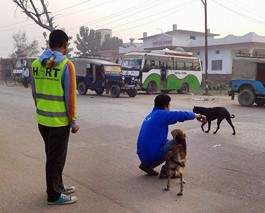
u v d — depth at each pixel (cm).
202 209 446
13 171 588
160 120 564
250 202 475
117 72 2262
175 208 446
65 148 447
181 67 2783
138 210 437
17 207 437
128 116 1276
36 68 438
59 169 447
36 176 562
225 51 3747
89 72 2269
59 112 429
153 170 583
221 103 1906
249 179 574
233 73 1786
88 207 443
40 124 439
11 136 888
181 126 1087
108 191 503
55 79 426
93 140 867
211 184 545
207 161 685
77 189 509
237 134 971
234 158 711
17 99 1858
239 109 1617
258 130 1035
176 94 2752
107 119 1204
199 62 2962
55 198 445
